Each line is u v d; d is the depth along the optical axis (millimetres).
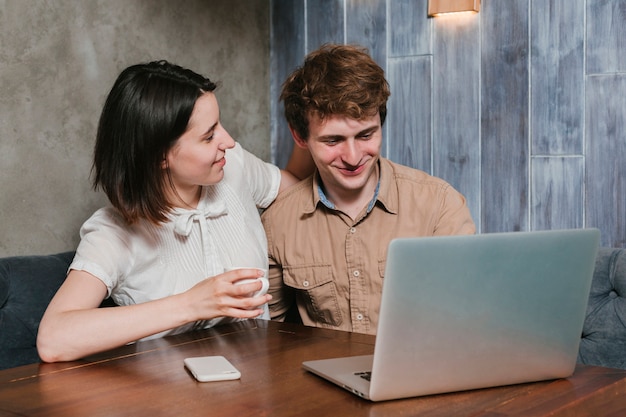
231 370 1157
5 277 1841
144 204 1521
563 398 1062
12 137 2029
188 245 1658
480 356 1066
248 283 1295
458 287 1019
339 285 1848
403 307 991
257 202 1942
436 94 2607
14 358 1784
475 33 2518
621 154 2299
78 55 2195
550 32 2385
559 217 2414
